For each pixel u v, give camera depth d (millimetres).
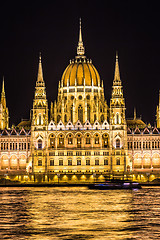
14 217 162750
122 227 147250
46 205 188250
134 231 142375
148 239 134250
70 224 151375
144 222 153750
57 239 134875
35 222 154500
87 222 154125
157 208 179500
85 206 185250
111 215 165500
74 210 176250
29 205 188500
